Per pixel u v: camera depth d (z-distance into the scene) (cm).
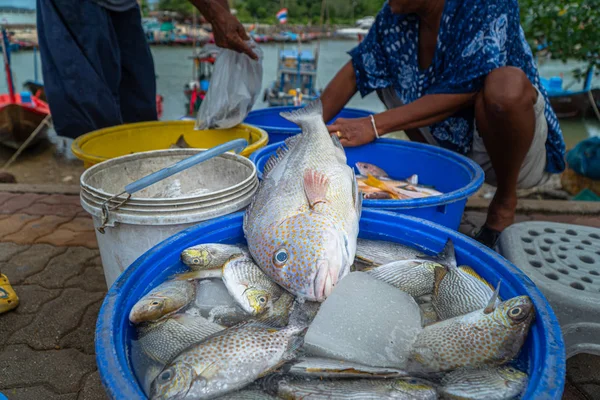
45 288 241
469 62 242
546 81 970
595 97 826
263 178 183
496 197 258
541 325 114
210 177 234
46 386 178
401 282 146
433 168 264
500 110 224
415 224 172
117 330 116
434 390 104
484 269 148
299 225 143
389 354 115
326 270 135
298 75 1230
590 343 165
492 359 115
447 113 254
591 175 411
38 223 316
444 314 134
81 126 316
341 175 175
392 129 256
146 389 111
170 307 133
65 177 546
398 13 267
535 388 96
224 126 311
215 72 303
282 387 106
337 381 107
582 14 466
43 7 289
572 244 200
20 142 630
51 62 303
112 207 166
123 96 366
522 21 505
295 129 315
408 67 290
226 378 109
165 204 164
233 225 173
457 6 249
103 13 306
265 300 137
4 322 213
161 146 322
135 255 176
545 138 265
